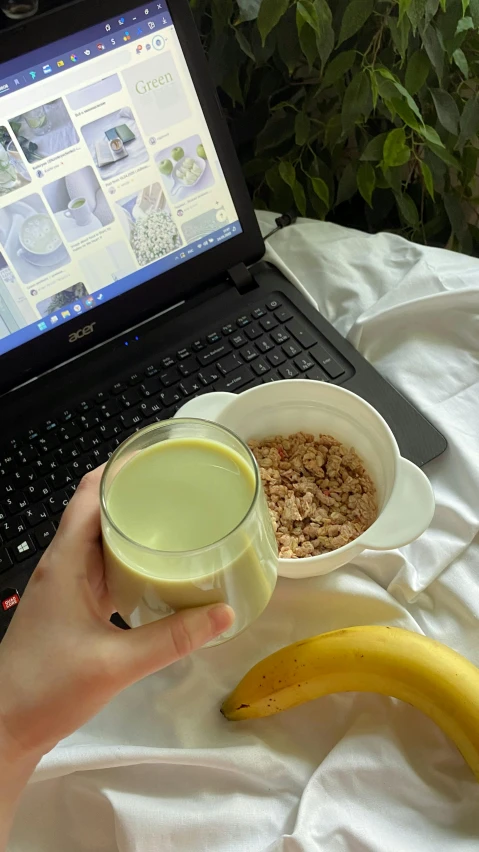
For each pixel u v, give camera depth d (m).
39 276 0.50
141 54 0.48
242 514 0.31
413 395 0.52
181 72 0.49
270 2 0.54
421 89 0.64
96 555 0.36
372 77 0.58
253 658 0.42
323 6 0.56
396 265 0.61
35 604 0.35
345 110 0.60
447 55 0.62
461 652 0.42
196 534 0.30
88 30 0.46
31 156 0.47
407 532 0.39
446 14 0.59
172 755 0.38
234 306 0.56
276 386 0.45
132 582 0.30
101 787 0.38
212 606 0.31
